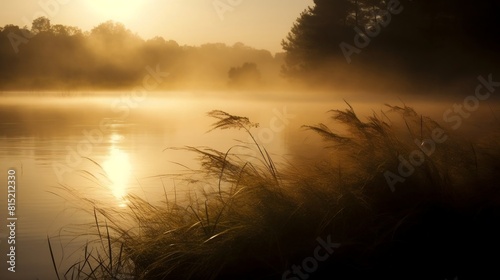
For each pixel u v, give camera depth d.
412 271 5.80
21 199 9.65
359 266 5.82
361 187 6.64
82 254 6.76
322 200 6.32
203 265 5.74
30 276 6.04
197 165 13.37
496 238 6.09
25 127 27.28
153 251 6.12
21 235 7.46
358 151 7.36
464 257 5.92
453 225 6.19
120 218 7.94
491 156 7.46
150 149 17.48
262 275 5.76
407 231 6.14
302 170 7.51
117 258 6.39
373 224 6.21
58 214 8.51
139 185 10.75
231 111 40.94
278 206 6.21
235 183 6.88
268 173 7.21
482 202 6.45
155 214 6.79
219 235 5.95
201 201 7.34
